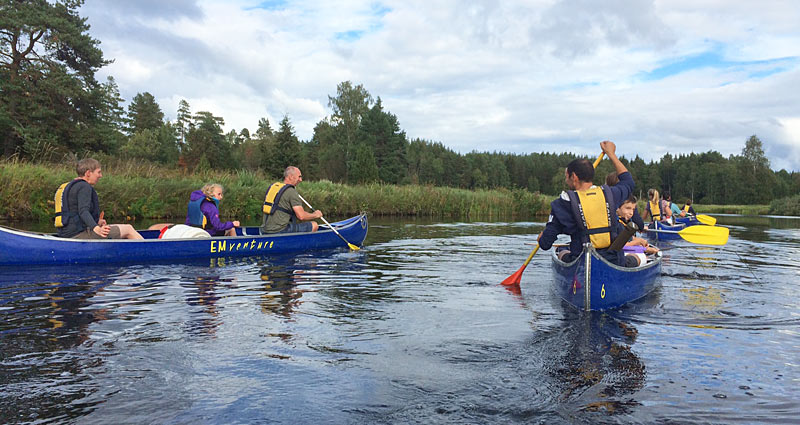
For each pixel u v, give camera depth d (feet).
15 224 35.27
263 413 6.52
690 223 40.75
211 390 7.23
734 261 22.62
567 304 13.25
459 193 78.07
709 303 13.43
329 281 16.57
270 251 24.04
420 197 72.18
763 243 32.73
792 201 107.45
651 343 9.71
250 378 7.72
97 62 84.43
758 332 10.58
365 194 66.80
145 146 220.23
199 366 8.21
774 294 14.73
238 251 22.91
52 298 13.28
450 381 7.68
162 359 8.51
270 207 25.30
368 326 10.85
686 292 15.01
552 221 13.70
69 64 84.79
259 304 12.88
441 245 29.27
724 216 94.12
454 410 6.68
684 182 398.01
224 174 58.44
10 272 17.39
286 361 8.51
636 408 6.78
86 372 7.85
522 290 15.26
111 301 13.00
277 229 25.26
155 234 24.14
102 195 42.57
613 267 12.62
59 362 8.28
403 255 24.18
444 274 18.33
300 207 25.35
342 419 6.38
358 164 155.02
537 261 22.20
